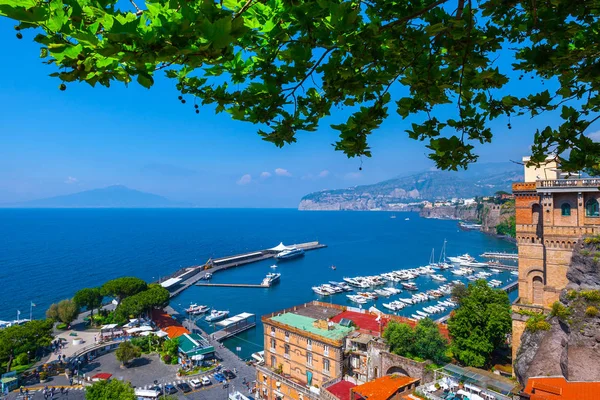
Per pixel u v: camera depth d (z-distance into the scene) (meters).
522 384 43.28
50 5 4.01
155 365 80.88
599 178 44.78
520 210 52.03
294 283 163.25
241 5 5.61
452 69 7.21
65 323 99.56
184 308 128.25
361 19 5.87
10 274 171.38
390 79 6.93
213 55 4.58
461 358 51.44
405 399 46.75
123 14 4.61
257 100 6.65
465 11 6.54
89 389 55.31
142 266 193.00
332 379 55.44
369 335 59.94
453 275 170.25
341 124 7.08
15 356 76.81
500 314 50.59
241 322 111.44
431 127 7.95
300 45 5.88
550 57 7.07
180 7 4.28
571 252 46.88
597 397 34.81
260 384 66.00
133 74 4.82
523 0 6.74
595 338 37.41
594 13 7.05
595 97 7.73
